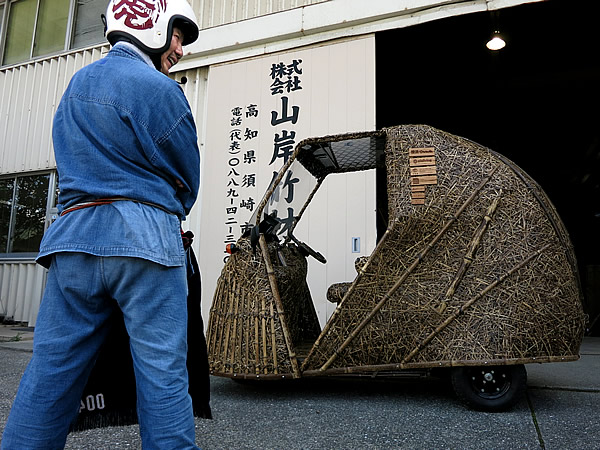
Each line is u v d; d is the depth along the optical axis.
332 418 2.19
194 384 1.40
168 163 1.18
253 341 2.48
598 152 8.48
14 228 6.00
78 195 1.11
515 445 1.80
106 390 1.35
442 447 1.79
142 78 1.16
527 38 5.75
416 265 2.27
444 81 6.84
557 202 9.05
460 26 5.38
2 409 2.31
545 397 2.55
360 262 2.51
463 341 2.17
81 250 1.06
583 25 5.45
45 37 6.45
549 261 2.18
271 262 2.71
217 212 4.66
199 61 5.05
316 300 4.07
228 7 5.03
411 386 2.88
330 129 4.36
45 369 1.07
